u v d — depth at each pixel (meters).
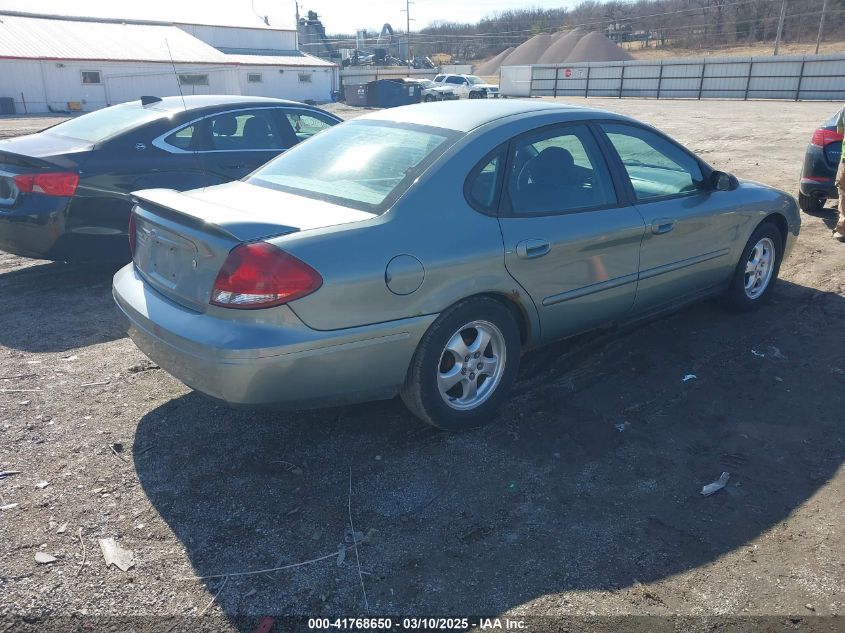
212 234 3.14
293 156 4.23
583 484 3.29
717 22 92.06
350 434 3.72
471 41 118.81
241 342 2.97
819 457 3.50
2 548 2.86
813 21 83.12
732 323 5.19
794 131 17.70
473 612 2.55
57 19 40.69
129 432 3.75
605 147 4.23
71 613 2.54
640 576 2.72
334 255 3.09
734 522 3.03
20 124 26.33
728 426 3.79
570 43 84.50
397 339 3.28
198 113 6.53
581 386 4.24
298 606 2.58
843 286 5.99
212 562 2.80
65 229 5.75
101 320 5.42
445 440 3.66
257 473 3.38
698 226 4.62
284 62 46.34
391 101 43.94
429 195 3.44
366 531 2.97
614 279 4.18
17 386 4.27
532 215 3.76
